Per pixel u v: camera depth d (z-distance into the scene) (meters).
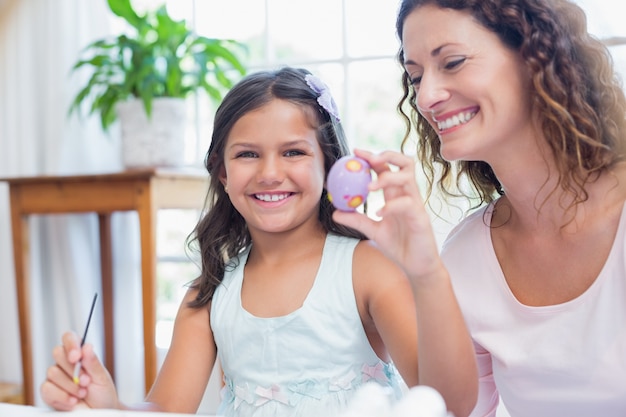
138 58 2.30
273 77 1.18
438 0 1.00
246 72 2.38
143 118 2.29
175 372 1.21
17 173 2.60
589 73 1.07
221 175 1.26
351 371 1.14
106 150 2.60
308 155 1.15
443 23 1.00
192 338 1.24
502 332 1.14
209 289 1.26
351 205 0.89
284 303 1.18
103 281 2.54
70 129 2.57
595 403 1.06
